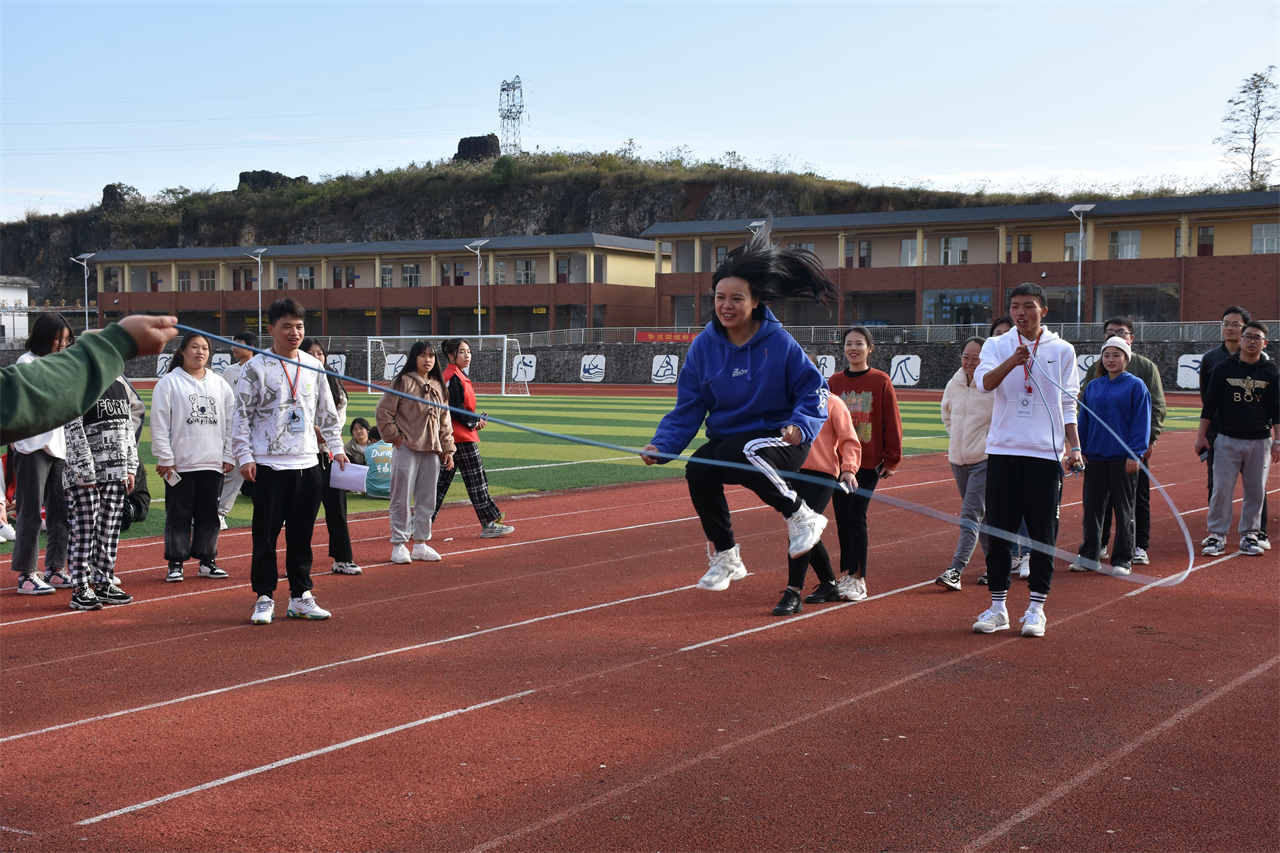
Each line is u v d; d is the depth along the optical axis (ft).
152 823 13.03
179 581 28.89
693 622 23.50
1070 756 15.20
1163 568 30.40
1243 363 31.89
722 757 15.14
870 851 12.22
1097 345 159.33
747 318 18.66
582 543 34.86
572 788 14.05
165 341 8.05
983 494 27.07
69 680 19.22
